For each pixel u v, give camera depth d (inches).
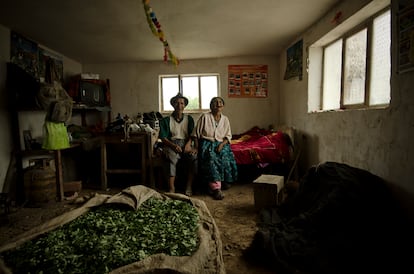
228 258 78.7
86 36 152.2
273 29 151.7
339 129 121.1
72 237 71.4
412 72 74.9
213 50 195.2
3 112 130.6
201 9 119.3
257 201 117.0
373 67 104.6
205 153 144.4
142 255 61.6
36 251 64.2
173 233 74.1
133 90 224.8
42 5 110.8
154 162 159.3
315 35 141.7
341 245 72.6
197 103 225.6
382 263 66.7
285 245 75.4
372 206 80.6
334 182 88.7
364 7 96.7
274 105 221.5
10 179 134.0
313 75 153.6
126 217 85.7
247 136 197.6
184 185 162.1
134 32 147.4
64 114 131.6
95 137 166.9
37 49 160.9
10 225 108.4
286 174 169.2
